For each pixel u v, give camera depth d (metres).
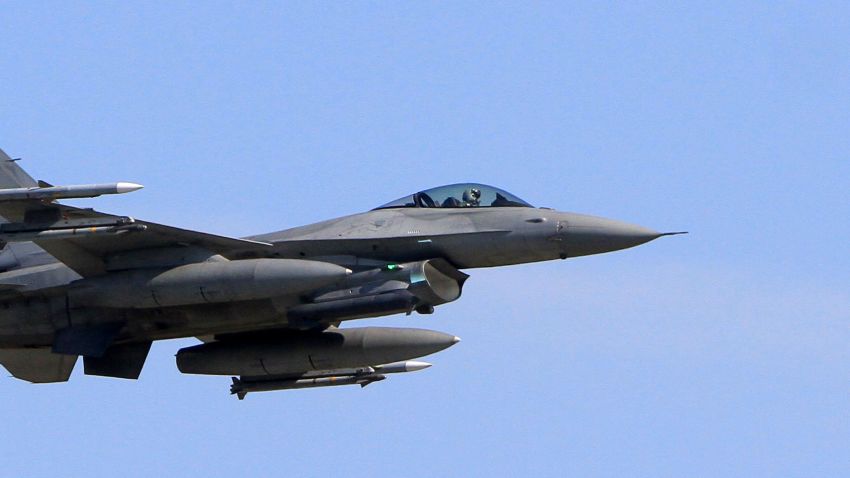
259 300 78.75
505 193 81.44
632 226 77.94
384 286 76.88
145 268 78.00
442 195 81.38
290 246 79.69
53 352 80.88
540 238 78.00
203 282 75.31
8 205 72.00
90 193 68.12
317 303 77.69
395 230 79.56
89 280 78.56
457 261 79.69
